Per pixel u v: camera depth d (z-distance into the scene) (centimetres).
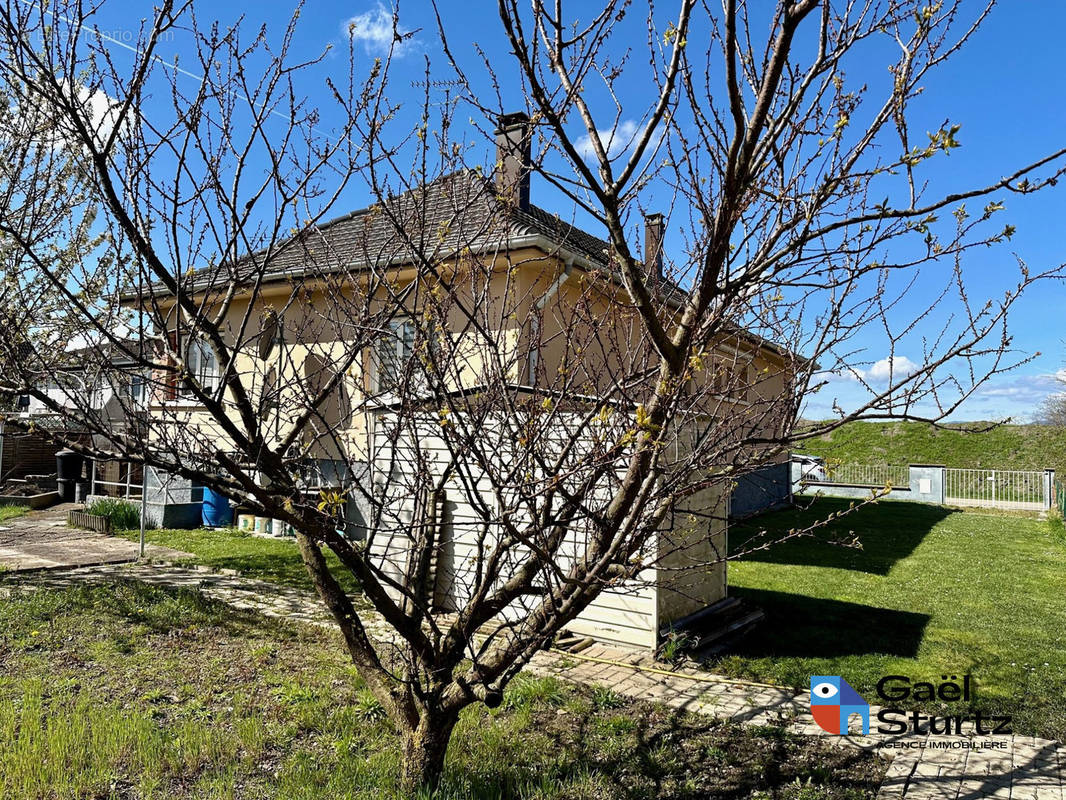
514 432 345
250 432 343
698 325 294
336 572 984
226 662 617
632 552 342
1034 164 229
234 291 371
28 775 399
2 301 467
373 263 391
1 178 514
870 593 945
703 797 420
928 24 250
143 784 401
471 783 408
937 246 263
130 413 318
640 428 297
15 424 392
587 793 414
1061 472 2519
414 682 405
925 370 277
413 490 418
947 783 443
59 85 301
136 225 321
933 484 2377
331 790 400
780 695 588
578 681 606
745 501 1681
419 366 372
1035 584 1025
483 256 373
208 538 1259
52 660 608
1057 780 447
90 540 1234
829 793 427
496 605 394
